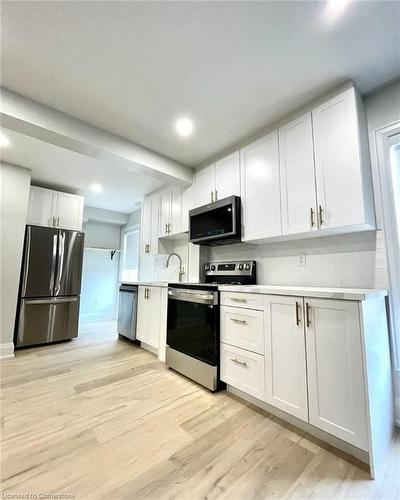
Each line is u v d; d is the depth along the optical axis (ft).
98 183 12.21
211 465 4.17
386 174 5.84
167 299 9.17
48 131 6.74
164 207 11.94
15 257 10.22
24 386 7.10
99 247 18.15
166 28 4.58
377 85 5.94
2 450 4.47
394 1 4.09
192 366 7.49
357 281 6.15
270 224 7.11
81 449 4.52
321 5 4.19
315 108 6.33
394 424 5.19
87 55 5.19
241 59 5.24
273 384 5.47
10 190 10.19
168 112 6.95
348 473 4.01
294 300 5.19
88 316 17.54
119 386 7.14
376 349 4.64
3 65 5.44
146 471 4.03
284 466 4.15
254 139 8.00
